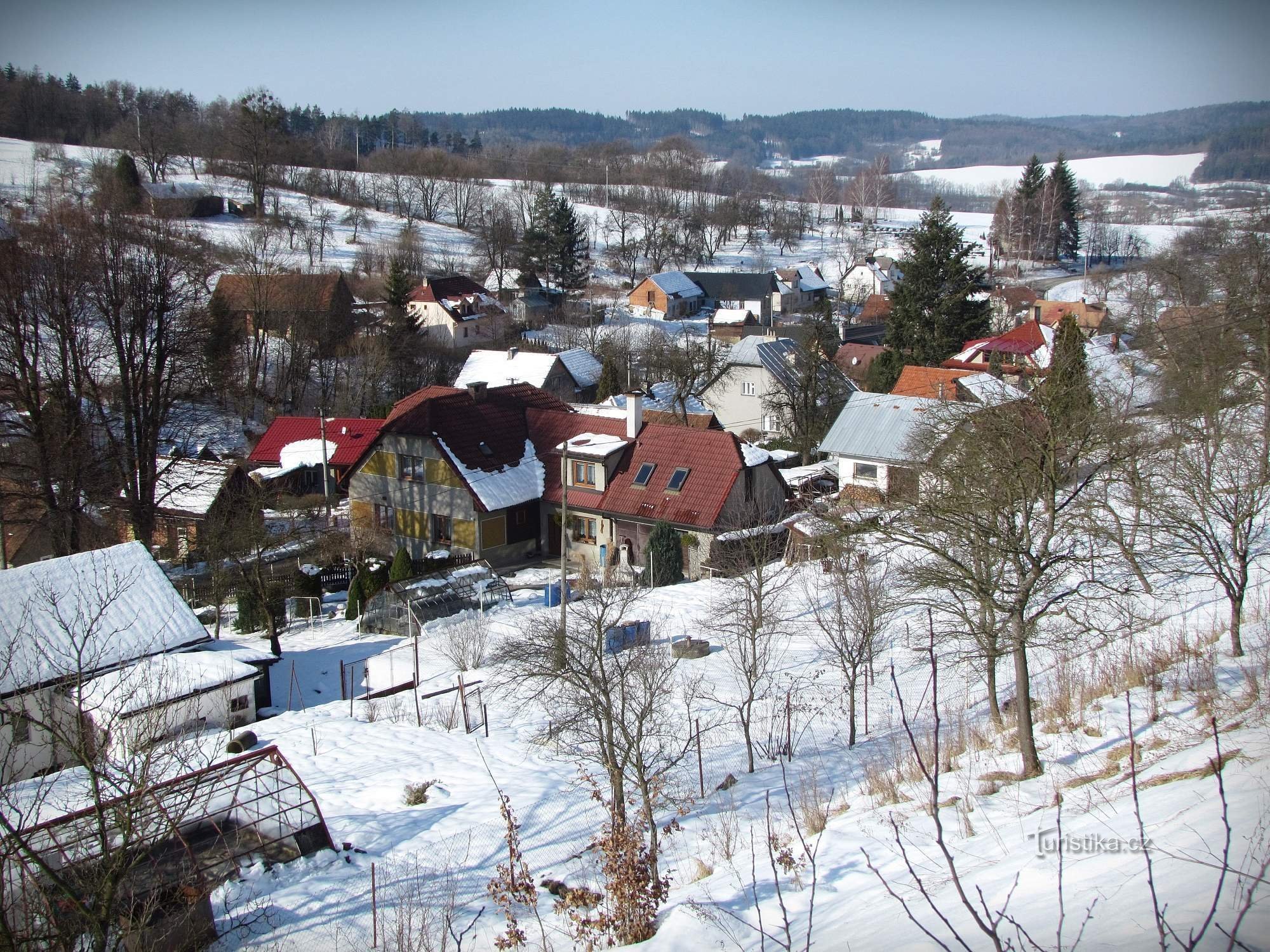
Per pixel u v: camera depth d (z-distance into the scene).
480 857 15.70
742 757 19.39
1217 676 15.81
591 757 17.61
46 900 10.40
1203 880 7.57
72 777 18.44
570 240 108.25
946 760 16.22
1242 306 32.94
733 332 95.94
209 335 47.56
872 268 119.50
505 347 84.06
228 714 24.34
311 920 13.73
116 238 40.97
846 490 39.47
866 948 8.18
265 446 52.72
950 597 22.25
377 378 65.12
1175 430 22.91
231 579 35.75
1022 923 7.73
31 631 23.59
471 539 39.84
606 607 22.75
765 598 27.69
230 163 126.00
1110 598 19.02
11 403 38.88
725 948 9.69
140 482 40.34
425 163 145.00
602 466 39.28
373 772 20.03
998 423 15.93
